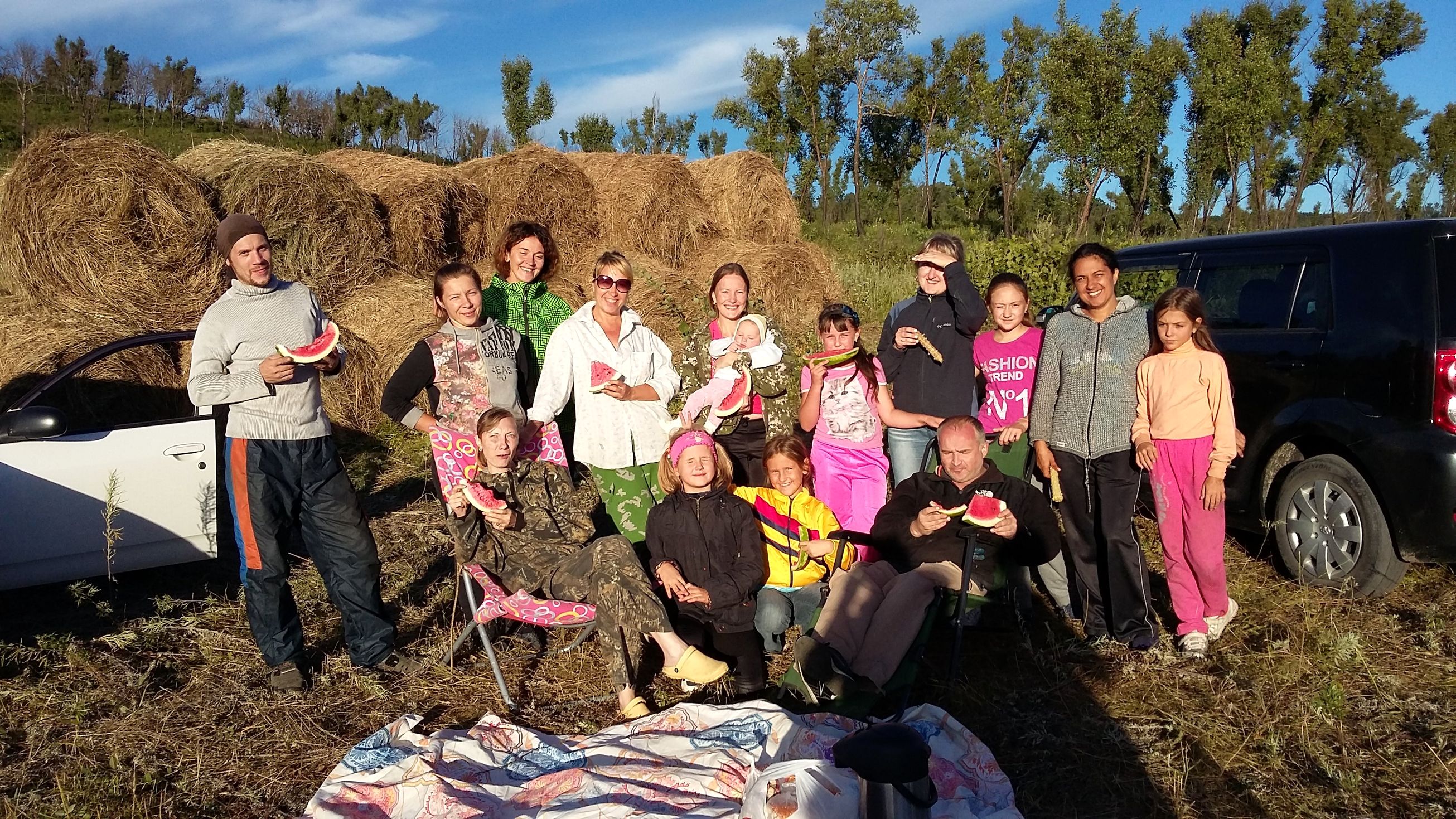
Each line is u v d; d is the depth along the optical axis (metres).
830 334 4.64
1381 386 4.43
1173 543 4.11
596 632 4.44
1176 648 4.20
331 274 9.34
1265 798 3.15
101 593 5.08
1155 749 3.45
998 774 3.09
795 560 4.25
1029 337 4.69
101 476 4.63
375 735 3.48
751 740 3.41
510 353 4.38
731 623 4.00
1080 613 4.54
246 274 3.80
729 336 4.72
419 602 4.91
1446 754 3.34
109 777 3.32
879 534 4.36
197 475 4.91
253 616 3.94
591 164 12.36
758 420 4.75
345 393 8.02
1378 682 3.80
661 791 3.06
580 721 3.82
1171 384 4.02
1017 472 4.68
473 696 4.00
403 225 10.14
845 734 3.33
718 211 13.18
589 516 4.27
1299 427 4.79
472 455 4.19
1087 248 4.13
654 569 4.11
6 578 4.41
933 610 3.96
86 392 6.79
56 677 4.05
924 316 4.81
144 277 7.98
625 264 4.40
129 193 7.84
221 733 3.66
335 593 4.07
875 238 25.62
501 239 4.82
